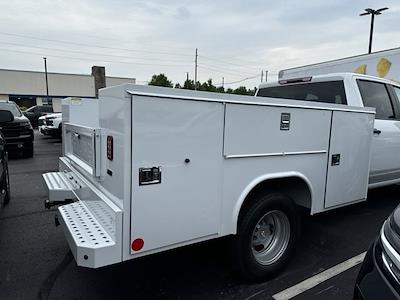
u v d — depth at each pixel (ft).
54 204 11.30
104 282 10.06
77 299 9.16
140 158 7.05
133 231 7.15
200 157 7.92
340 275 10.52
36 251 12.16
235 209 8.77
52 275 10.45
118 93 7.01
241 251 9.36
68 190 11.30
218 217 8.48
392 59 23.80
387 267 6.14
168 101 7.26
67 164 12.37
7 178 17.66
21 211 16.74
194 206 7.98
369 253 7.06
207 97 7.84
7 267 10.94
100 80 144.56
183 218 7.84
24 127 33.60
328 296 9.37
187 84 189.78
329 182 11.29
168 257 11.62
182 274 10.51
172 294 9.41
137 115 6.91
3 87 164.04
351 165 12.06
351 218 15.84
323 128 10.75
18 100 168.04
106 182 8.02
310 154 10.45
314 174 10.69
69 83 177.68
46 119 52.19
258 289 9.69
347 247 12.61
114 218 7.03
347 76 14.43
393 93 16.40
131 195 7.04
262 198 9.54
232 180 8.63
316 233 13.97
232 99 8.30
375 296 6.06
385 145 15.08
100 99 8.20
